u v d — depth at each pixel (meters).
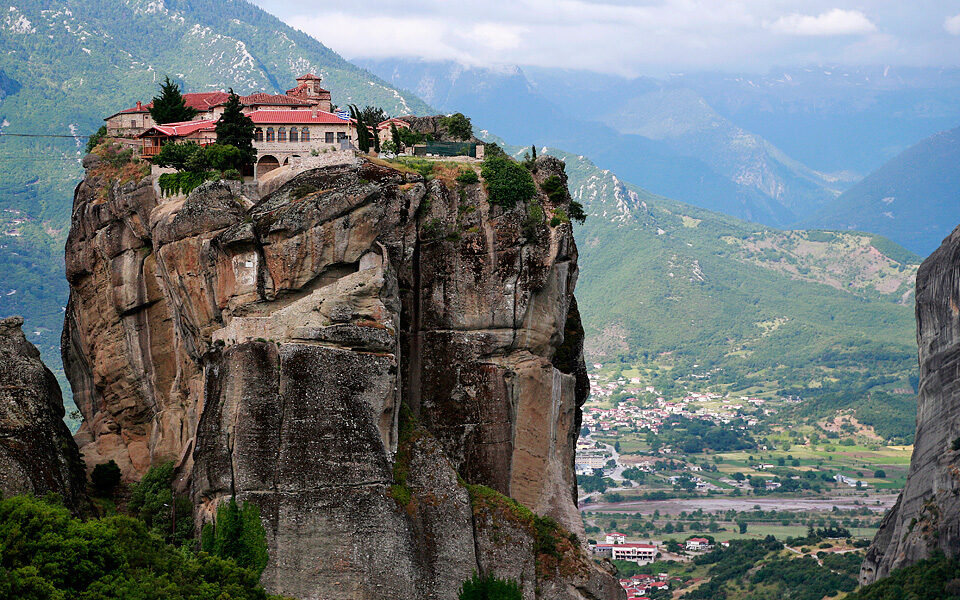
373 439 129.88
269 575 125.44
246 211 141.38
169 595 107.94
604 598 138.25
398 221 142.38
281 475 127.44
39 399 137.75
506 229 147.75
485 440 145.62
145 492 143.12
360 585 126.62
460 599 131.62
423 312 146.12
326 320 132.38
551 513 146.62
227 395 130.00
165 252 145.88
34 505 113.00
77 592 105.81
